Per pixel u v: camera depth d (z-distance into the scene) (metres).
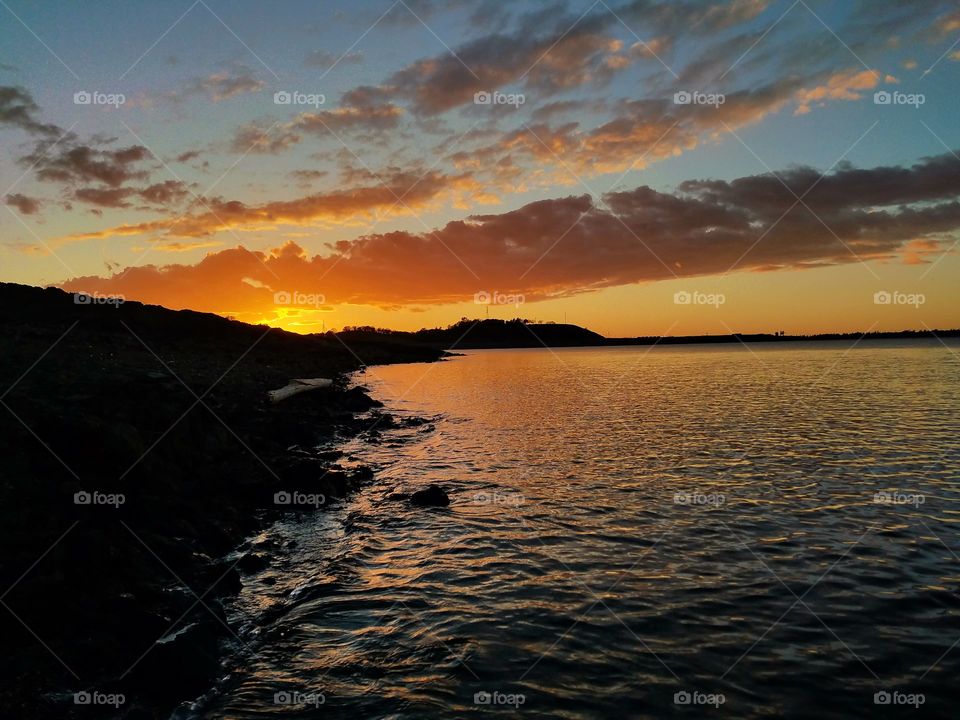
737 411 37.56
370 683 7.57
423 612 9.73
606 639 8.76
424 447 26.14
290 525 14.55
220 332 82.94
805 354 160.50
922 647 8.45
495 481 19.31
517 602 10.12
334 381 55.62
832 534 13.54
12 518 10.73
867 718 6.76
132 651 7.81
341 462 22.09
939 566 11.58
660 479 19.17
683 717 6.80
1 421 15.57
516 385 65.00
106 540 10.26
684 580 11.00
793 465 20.98
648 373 85.50
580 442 26.86
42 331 46.22
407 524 14.68
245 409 27.41
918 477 19.02
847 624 9.20
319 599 10.25
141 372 30.97
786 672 7.80
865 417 33.59
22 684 6.75
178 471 15.71
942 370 77.75
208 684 7.40
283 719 6.75
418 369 102.12
